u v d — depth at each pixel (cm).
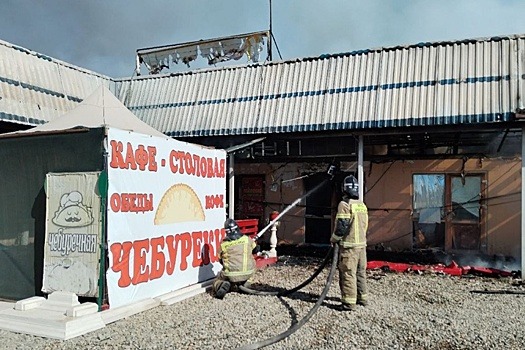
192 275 782
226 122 1123
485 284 829
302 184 1338
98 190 609
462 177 1181
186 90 1220
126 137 642
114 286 612
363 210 659
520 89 897
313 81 1079
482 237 1159
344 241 648
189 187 782
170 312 638
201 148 824
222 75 1194
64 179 627
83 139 631
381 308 660
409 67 1004
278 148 1231
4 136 675
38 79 1070
